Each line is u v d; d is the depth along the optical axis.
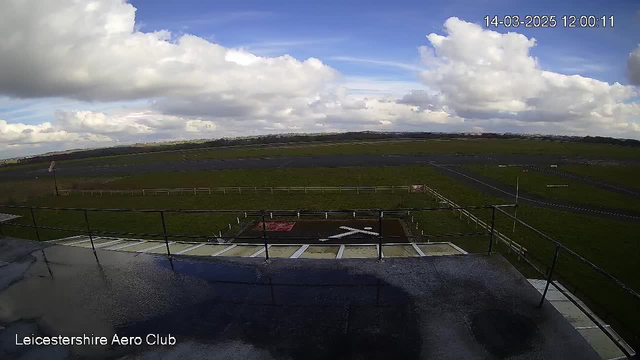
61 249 6.93
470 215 23.58
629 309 12.84
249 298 4.61
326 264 5.62
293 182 43.62
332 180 43.91
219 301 4.57
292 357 3.39
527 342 3.50
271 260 5.89
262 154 83.38
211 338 3.77
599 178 41.94
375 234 21.30
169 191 39.78
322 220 25.34
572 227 23.17
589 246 19.62
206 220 27.05
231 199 35.19
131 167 68.88
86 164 84.56
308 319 4.03
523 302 4.28
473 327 3.77
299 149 96.19
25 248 7.04
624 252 18.73
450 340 3.55
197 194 38.31
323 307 4.29
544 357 3.27
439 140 131.50
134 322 4.17
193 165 66.31
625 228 22.98
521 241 20.31
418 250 12.44
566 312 7.18
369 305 4.29
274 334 3.77
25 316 4.41
